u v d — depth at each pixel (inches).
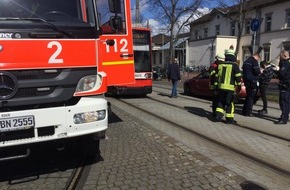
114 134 308.0
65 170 214.8
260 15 1552.7
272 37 1485.0
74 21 187.8
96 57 191.8
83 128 187.2
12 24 172.2
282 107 367.2
